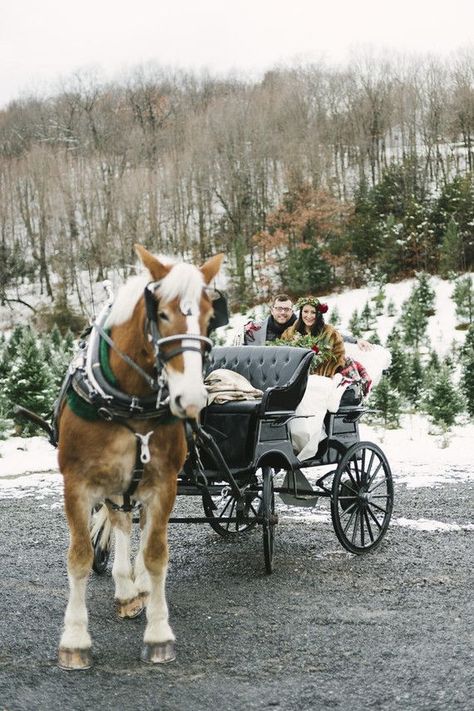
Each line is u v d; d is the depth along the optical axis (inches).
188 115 3120.1
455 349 1122.0
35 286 2338.8
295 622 206.5
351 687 165.5
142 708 156.9
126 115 3398.1
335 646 189.0
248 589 236.4
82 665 176.9
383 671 173.5
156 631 182.9
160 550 185.0
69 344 908.6
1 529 316.2
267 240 2049.7
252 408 242.4
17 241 2406.5
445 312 1459.2
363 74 2928.2
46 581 245.3
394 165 2303.2
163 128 3216.0
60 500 376.2
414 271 1718.8
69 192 2423.7
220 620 208.8
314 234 2055.9
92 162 2748.5
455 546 287.1
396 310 1472.7
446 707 154.6
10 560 269.7
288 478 276.4
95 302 2106.3
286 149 2518.5
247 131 2571.4
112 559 275.7
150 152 2950.3
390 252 1828.2
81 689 166.1
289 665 177.9
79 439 180.4
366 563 264.2
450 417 667.4
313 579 245.9
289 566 261.1
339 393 274.2
